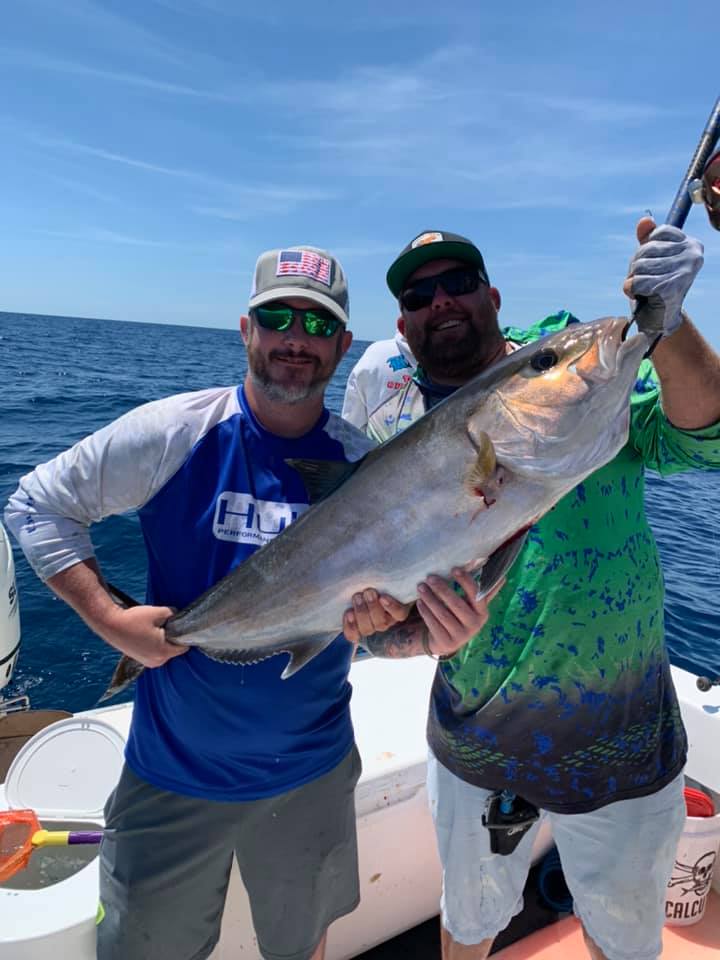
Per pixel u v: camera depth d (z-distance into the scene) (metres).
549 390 1.78
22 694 4.93
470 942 2.37
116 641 1.98
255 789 2.04
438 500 1.87
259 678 2.02
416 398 2.64
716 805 2.95
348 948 2.59
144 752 2.07
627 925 2.18
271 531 2.06
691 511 10.41
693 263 1.62
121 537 7.86
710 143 1.69
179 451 2.06
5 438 13.41
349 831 2.25
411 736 2.80
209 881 2.07
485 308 2.42
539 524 2.11
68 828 2.30
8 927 1.95
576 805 2.15
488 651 2.17
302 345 1.99
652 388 2.13
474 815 2.30
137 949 1.99
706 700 3.07
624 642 2.09
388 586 1.91
